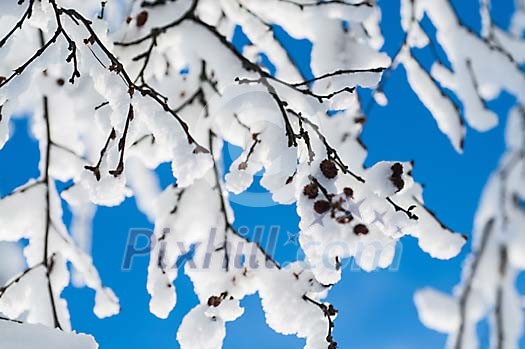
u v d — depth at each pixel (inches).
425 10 104.6
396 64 100.3
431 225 83.9
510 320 116.3
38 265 87.0
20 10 63.4
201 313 76.5
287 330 73.8
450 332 120.6
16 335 43.7
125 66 85.3
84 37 57.6
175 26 85.4
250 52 100.0
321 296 78.6
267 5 91.5
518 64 104.2
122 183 53.8
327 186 63.4
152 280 85.7
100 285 99.7
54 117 96.0
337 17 89.2
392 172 66.3
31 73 57.0
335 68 89.9
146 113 55.0
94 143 97.5
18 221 89.7
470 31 104.4
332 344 71.9
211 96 89.4
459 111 100.6
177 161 53.9
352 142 92.3
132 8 93.0
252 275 79.9
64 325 91.2
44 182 91.6
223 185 94.3
